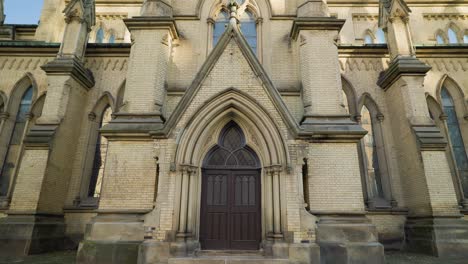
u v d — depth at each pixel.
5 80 16.78
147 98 12.27
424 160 12.78
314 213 10.48
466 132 16.03
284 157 10.28
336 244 9.90
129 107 12.16
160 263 9.30
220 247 10.53
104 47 16.75
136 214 10.64
